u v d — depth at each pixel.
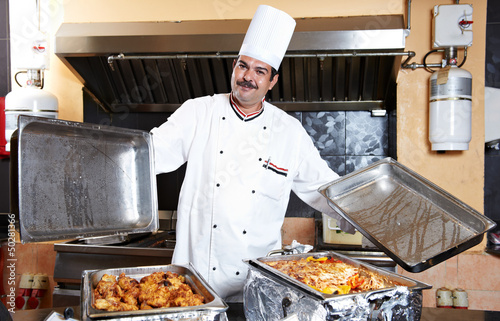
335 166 3.76
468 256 3.32
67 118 3.74
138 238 3.43
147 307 1.42
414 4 3.35
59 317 1.59
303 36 3.13
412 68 3.34
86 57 3.42
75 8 3.58
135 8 3.53
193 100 2.36
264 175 2.27
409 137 3.42
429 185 1.90
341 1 3.38
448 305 3.27
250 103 2.19
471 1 3.30
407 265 1.43
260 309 1.55
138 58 3.28
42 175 1.48
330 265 1.70
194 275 1.65
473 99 3.34
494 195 3.53
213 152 2.26
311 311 1.33
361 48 3.08
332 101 3.65
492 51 3.50
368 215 1.80
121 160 1.76
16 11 3.39
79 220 1.58
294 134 2.38
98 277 1.63
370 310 1.37
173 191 3.87
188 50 3.22
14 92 3.37
